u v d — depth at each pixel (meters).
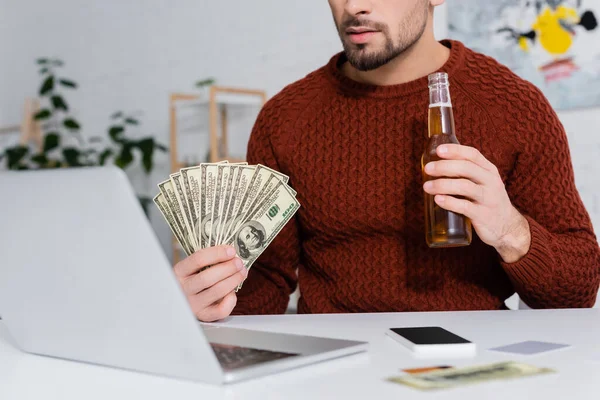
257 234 1.03
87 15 4.65
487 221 0.92
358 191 1.31
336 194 1.32
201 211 1.02
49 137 4.36
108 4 4.51
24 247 0.64
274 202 1.03
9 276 0.69
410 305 1.25
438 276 1.26
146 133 4.37
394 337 0.77
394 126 1.31
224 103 3.61
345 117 1.35
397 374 0.59
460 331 0.83
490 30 2.81
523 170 1.28
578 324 0.87
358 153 1.33
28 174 0.59
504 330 0.83
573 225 1.23
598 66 2.58
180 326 0.57
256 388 0.56
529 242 1.08
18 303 0.71
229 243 1.02
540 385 0.55
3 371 0.67
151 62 4.29
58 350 0.72
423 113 1.30
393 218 1.28
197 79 4.04
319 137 1.37
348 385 0.56
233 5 3.80
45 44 4.95
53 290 0.66
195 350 0.57
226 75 3.88
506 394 0.52
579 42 2.61
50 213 0.60
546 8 2.67
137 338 0.62
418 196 1.27
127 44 4.42
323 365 0.64
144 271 0.57
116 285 0.59
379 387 0.55
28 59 5.06
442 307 1.24
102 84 4.61
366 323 0.92
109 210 0.56
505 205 0.94
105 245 0.58
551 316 0.95
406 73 1.32
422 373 0.59
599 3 2.56
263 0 3.66
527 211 1.28
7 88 5.20
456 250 1.25
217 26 3.90
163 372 0.62
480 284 1.27
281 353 0.65
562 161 1.28
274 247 1.36
